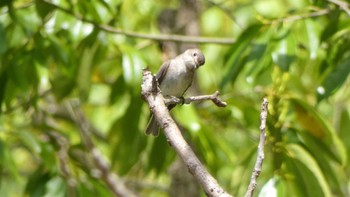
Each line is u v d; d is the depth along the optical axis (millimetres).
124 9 13875
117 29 11383
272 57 9594
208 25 15250
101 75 13805
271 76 10414
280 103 9578
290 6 14836
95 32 11164
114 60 13680
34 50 11117
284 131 9883
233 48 10062
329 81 9742
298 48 12078
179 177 12531
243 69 10375
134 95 11031
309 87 13219
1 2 10766
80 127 13703
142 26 14688
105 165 13375
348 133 12609
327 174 10195
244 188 10367
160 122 5297
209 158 11258
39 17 11062
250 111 11953
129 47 11312
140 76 10961
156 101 5414
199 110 12555
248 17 15109
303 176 9438
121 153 12023
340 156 11094
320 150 10203
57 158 11562
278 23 10023
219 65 15148
